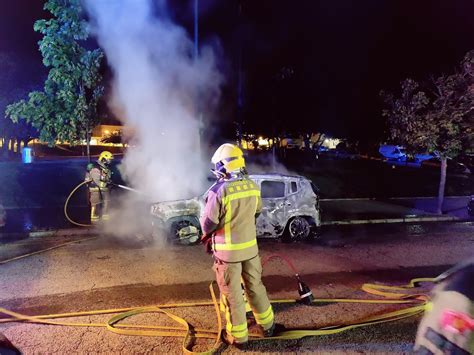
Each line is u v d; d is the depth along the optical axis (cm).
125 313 493
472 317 237
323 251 794
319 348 417
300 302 536
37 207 1152
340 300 543
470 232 990
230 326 414
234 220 408
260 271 433
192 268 671
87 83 1020
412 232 987
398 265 707
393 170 2420
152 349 416
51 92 1035
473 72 1101
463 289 248
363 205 1341
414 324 469
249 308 495
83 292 568
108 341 431
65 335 444
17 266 679
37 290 574
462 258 751
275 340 432
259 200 430
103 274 641
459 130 1133
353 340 433
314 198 872
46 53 987
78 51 1016
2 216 916
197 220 826
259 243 854
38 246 806
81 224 966
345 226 1066
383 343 427
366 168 2428
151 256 739
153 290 577
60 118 1017
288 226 860
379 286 591
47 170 1656
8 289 577
